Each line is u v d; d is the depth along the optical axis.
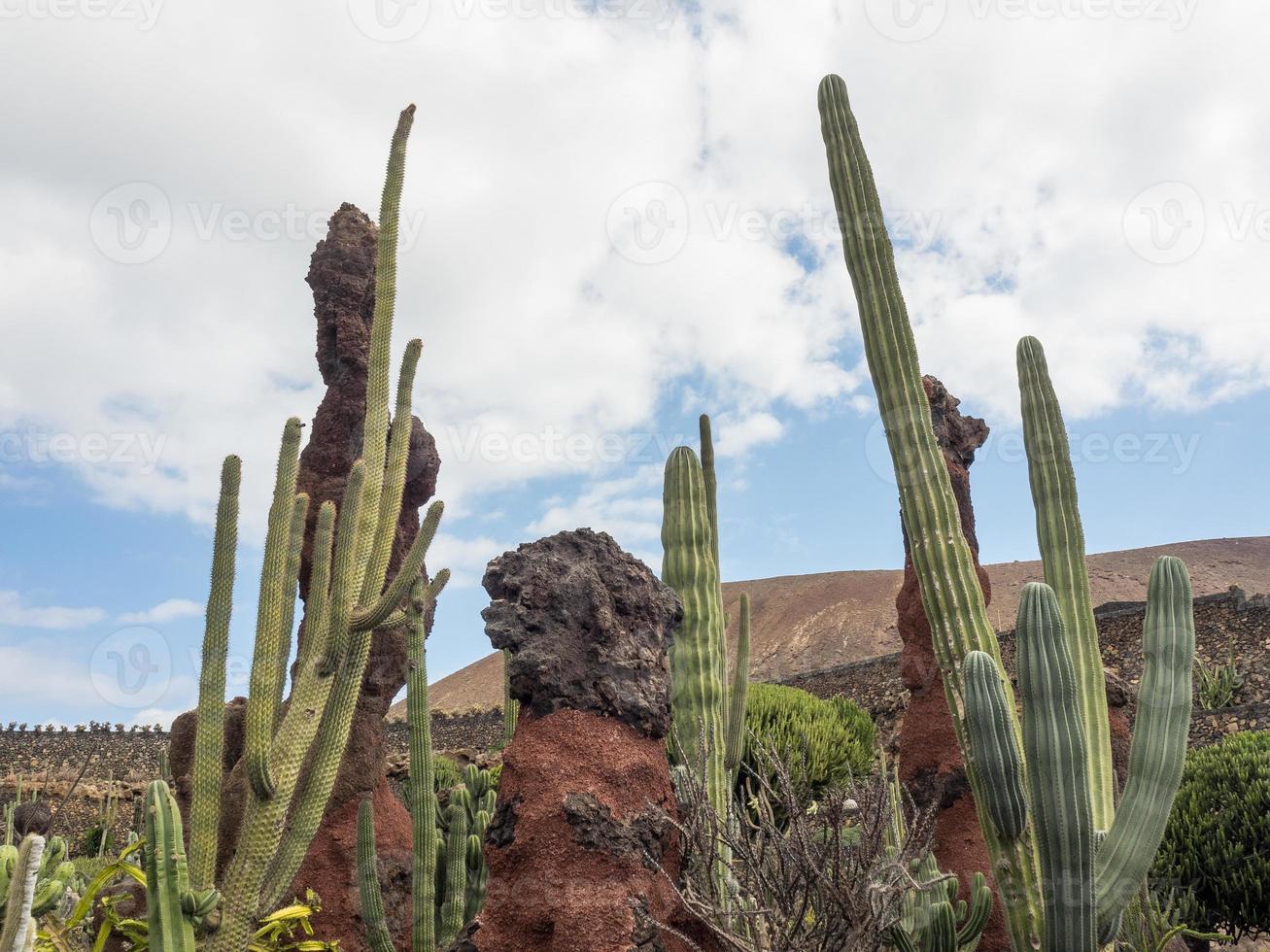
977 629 4.84
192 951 3.52
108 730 19.50
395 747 26.31
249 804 4.32
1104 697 5.25
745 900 4.07
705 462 6.89
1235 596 20.14
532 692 4.11
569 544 4.56
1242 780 9.84
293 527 4.75
